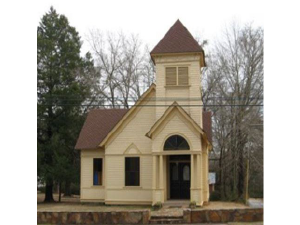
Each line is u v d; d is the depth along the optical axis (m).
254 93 41.06
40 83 36.94
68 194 45.78
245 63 42.22
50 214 21.31
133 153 29.80
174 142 27.11
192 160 26.78
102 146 30.33
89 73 45.03
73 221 21.17
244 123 40.50
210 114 32.28
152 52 28.73
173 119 27.27
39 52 37.06
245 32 44.12
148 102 29.84
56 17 39.09
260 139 40.38
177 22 29.92
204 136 27.16
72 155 38.44
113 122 32.97
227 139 41.88
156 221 21.38
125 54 50.06
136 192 29.45
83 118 39.16
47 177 35.06
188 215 21.12
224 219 20.73
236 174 39.91
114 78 49.22
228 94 42.72
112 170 30.00
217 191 38.47
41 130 36.94
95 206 29.62
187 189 28.69
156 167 27.28
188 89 28.50
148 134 27.48
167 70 28.91
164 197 27.70
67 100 36.84
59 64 38.19
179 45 28.67
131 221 21.06
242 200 35.75
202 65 31.39
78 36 42.59
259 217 20.55
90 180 31.39
